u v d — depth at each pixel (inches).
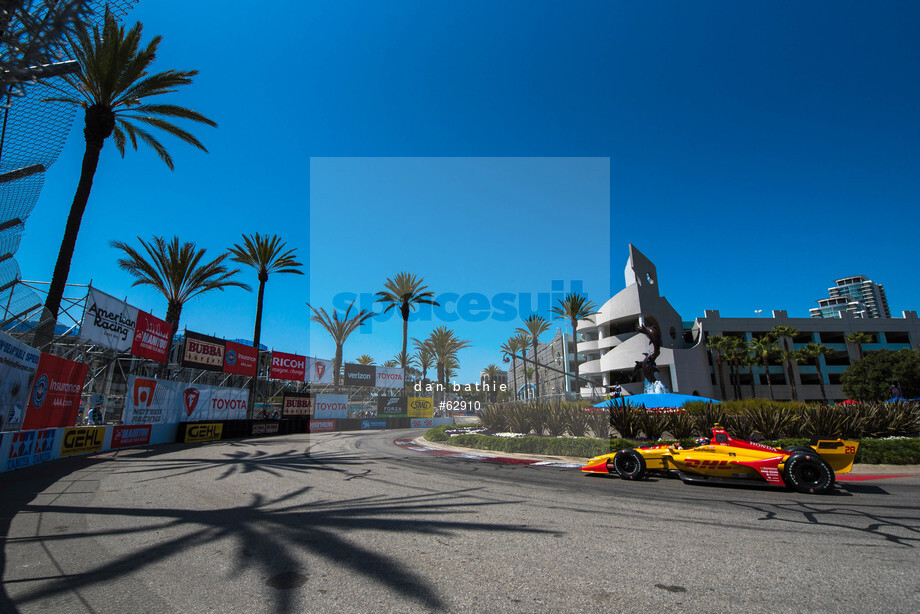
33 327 469.7
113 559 158.6
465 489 306.2
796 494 292.5
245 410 976.3
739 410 704.4
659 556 164.2
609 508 248.5
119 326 610.9
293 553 165.5
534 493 294.8
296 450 608.1
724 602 124.1
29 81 145.3
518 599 126.0
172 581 138.5
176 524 206.5
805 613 117.1
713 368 2252.7
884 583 137.9
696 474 338.3
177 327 944.9
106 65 588.4
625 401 603.8
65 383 478.6
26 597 126.3
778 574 146.1
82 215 584.7
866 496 283.4
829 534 195.2
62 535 188.1
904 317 2394.2
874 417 545.0
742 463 318.3
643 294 1877.5
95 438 542.6
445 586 135.3
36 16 136.7
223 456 517.3
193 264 935.0
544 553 167.6
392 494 284.2
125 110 658.2
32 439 414.3
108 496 273.0
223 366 925.2
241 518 218.4
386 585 135.9
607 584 137.4
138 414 648.4
